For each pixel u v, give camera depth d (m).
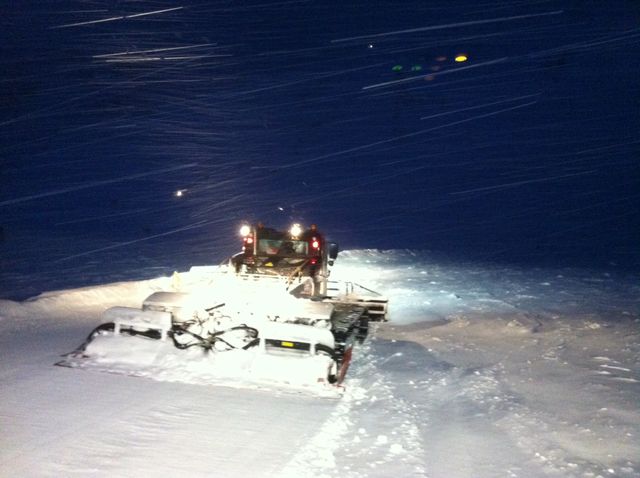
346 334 9.50
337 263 20.34
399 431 6.86
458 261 21.14
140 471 5.53
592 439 6.87
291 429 6.73
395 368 9.55
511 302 15.13
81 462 5.63
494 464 6.18
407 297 15.62
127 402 7.20
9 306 11.45
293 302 9.52
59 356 8.81
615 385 8.74
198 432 6.48
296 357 8.39
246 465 5.76
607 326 12.48
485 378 9.00
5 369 8.15
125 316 8.88
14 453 5.73
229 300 9.49
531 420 7.37
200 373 8.30
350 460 6.03
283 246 12.66
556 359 10.13
